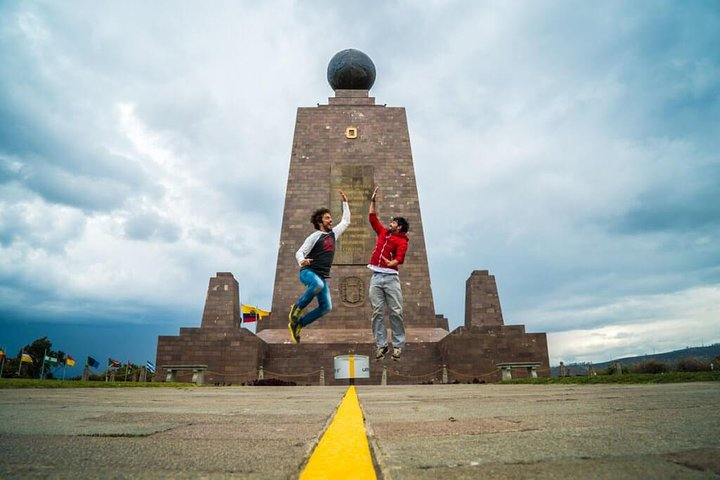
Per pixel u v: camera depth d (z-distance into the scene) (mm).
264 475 2268
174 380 28203
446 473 2227
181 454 2760
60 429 3857
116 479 2197
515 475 2178
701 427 3471
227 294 35094
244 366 28547
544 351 29516
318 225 9188
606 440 3025
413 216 36906
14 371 52281
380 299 9109
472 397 8195
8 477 2230
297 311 8625
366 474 2332
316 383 30047
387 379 30375
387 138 39188
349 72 42188
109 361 37281
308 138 38969
